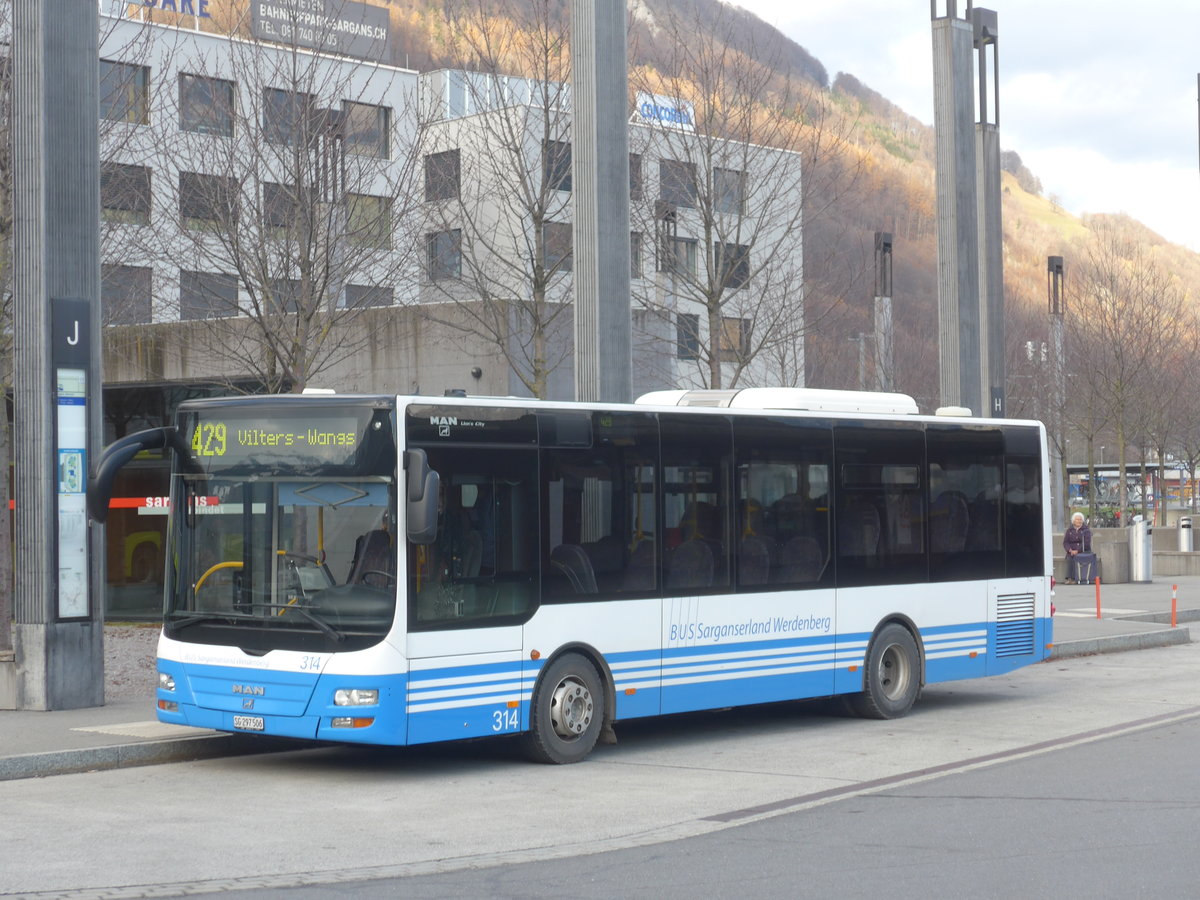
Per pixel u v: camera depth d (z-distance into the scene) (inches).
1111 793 406.3
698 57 1058.1
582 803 411.2
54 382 556.1
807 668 559.2
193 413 475.8
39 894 304.5
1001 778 436.8
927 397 1980.8
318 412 452.8
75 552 563.2
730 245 1071.0
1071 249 5895.7
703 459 528.4
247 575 459.2
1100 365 1913.1
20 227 554.9
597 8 702.5
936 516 613.3
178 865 332.2
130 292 904.3
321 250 779.4
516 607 469.7
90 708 565.6
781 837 356.8
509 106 982.4
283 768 478.0
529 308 912.9
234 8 884.0
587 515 492.4
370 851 347.3
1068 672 768.3
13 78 556.7
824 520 569.0
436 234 983.0
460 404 460.4
